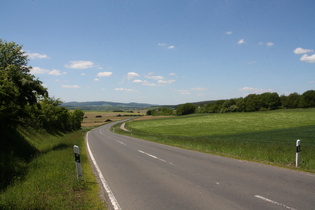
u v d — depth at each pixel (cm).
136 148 1978
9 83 1345
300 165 1003
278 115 7906
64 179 794
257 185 725
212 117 9194
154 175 920
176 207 560
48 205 550
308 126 4919
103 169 1073
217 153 1514
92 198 642
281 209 526
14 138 1578
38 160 1209
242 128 5519
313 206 541
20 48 1794
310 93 9488
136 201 612
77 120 6750
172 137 3259
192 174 914
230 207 547
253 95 11100
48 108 3184
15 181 793
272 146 1772
